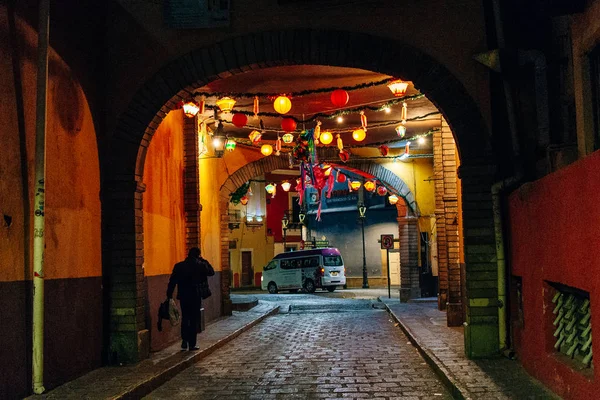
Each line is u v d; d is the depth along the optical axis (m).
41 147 7.40
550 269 6.67
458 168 9.63
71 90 8.80
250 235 46.28
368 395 7.67
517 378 7.67
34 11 7.79
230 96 12.58
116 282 9.76
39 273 7.29
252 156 20.34
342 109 15.66
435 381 8.41
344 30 9.83
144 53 10.09
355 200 42.78
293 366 9.97
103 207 9.81
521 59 9.05
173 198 13.72
